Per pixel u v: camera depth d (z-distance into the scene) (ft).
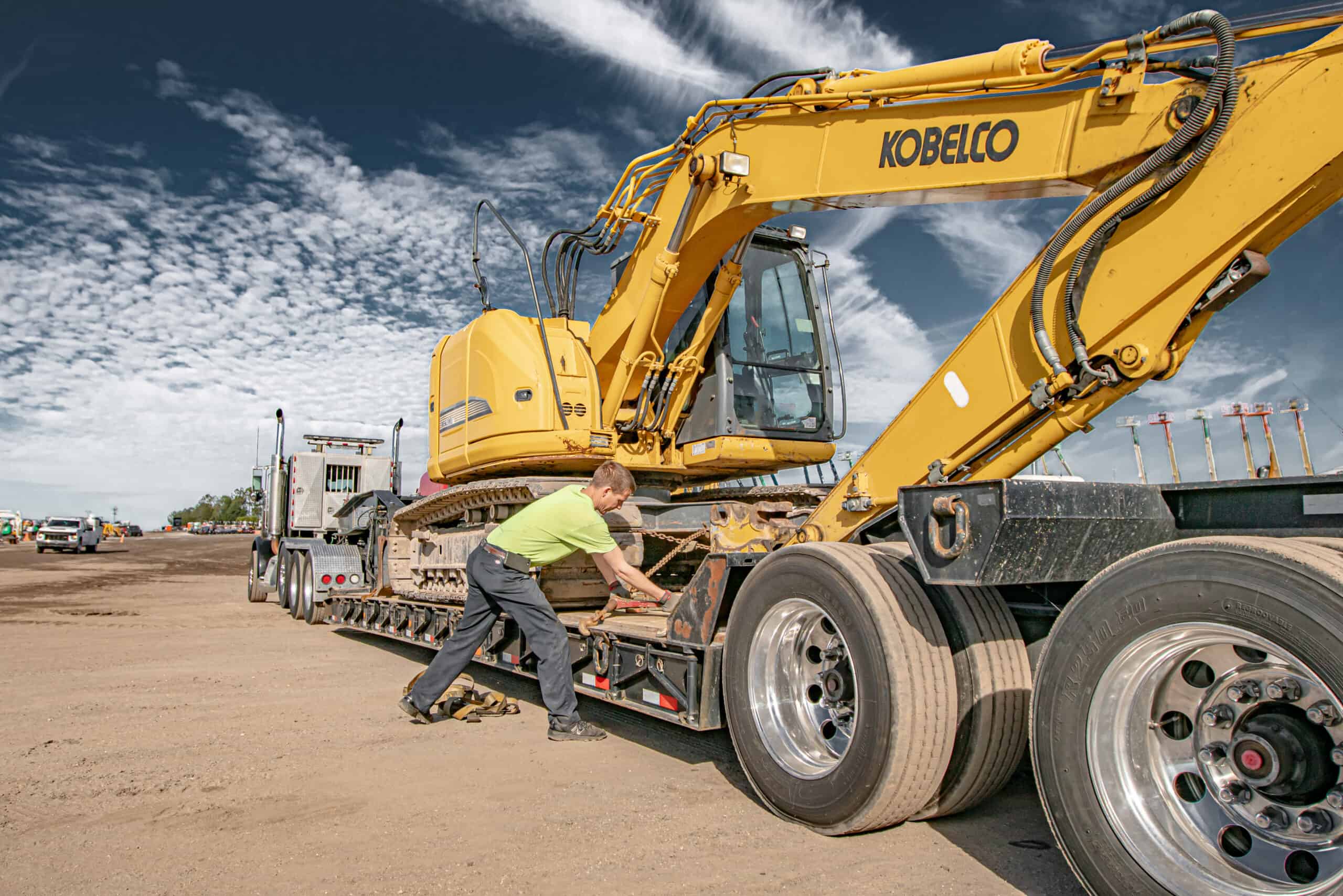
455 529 26.58
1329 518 8.96
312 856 10.70
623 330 20.06
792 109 14.55
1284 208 9.27
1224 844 7.91
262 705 20.01
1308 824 7.42
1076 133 10.88
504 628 19.79
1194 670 8.37
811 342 21.66
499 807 12.46
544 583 20.43
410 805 12.60
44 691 21.70
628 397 20.59
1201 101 9.64
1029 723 10.18
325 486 47.32
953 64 11.97
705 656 13.39
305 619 39.09
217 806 12.64
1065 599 11.37
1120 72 10.43
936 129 12.35
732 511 15.05
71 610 44.60
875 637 10.56
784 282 21.62
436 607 23.93
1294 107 9.11
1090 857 8.25
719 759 15.14
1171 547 7.90
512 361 21.62
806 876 9.86
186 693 21.49
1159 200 10.10
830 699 11.92
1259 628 7.14
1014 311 11.42
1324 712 7.43
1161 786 8.23
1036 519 9.33
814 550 11.66
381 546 30.68
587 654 16.94
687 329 20.26
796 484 21.65
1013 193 11.78
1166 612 7.80
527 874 10.02
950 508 9.78
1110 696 8.29
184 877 10.08
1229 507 9.95
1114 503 10.00
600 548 16.30
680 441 21.27
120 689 22.08
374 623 29.55
